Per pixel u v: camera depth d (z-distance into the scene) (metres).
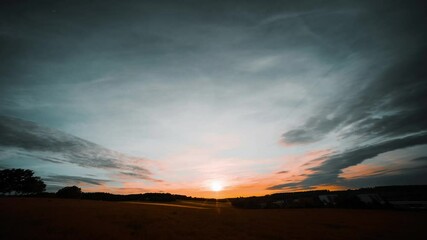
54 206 42.12
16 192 86.44
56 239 17.78
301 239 24.36
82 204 52.06
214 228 28.92
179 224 30.50
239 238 23.23
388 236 27.80
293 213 59.22
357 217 49.94
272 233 27.12
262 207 89.19
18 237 18.00
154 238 20.84
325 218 46.81
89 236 19.52
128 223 28.44
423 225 37.97
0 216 27.34
